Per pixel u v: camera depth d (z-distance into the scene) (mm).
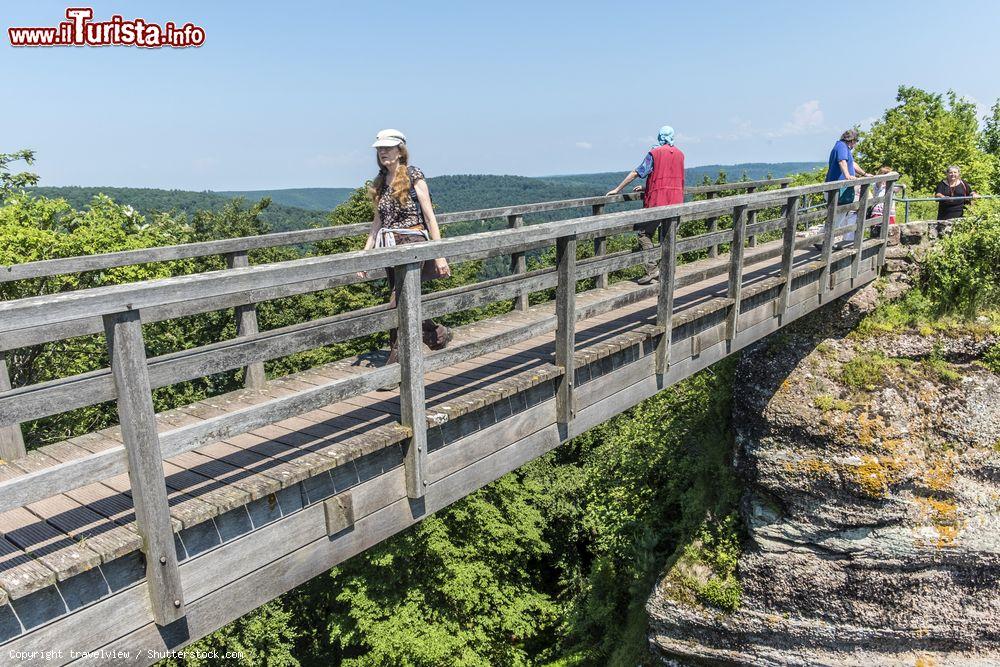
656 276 8391
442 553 16266
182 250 5461
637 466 15336
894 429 9734
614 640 16250
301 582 3633
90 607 2846
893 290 10648
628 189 10000
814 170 20891
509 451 4844
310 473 3500
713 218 10625
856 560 10031
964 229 10625
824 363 10297
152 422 2857
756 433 10461
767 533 10555
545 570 24422
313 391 3541
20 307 2371
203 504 3129
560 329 5004
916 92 19547
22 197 14195
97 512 3199
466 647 16719
